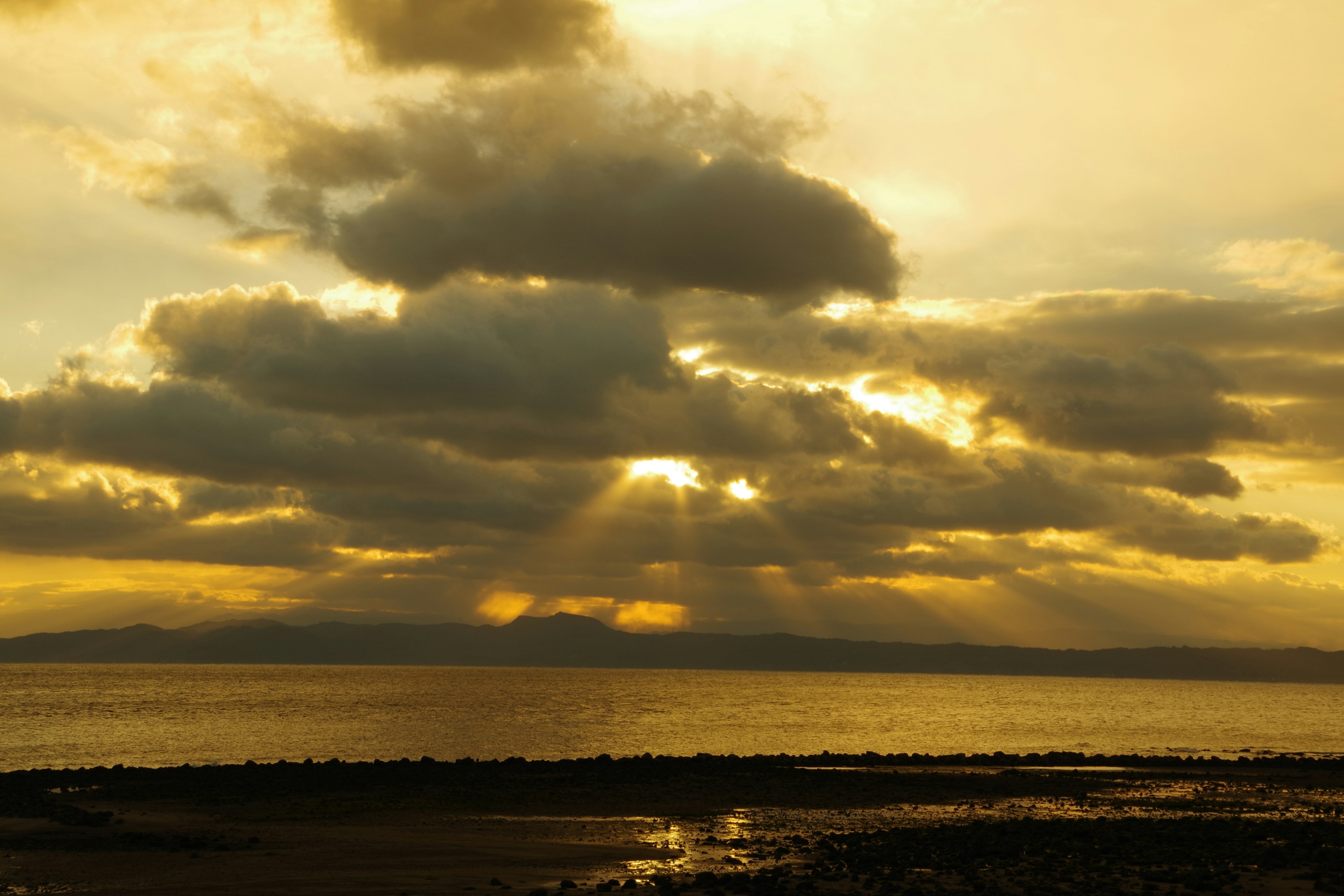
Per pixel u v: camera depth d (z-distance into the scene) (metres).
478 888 26.94
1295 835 35.44
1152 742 111.25
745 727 128.25
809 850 33.69
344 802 48.56
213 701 185.25
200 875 29.22
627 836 37.94
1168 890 24.58
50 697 198.88
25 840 36.50
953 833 36.09
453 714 148.38
